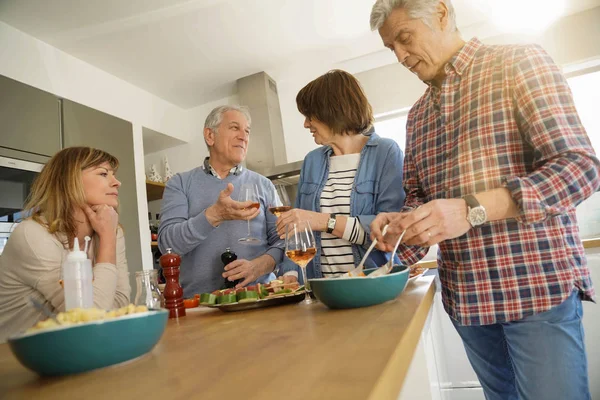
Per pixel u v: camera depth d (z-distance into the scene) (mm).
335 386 336
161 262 1048
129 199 3100
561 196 774
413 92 3402
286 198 1487
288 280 1271
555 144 817
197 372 444
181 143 4086
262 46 3221
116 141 3070
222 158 1824
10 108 2369
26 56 2654
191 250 1686
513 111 925
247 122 1866
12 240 1111
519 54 918
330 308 854
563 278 875
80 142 2771
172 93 3773
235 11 2754
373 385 328
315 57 3494
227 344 584
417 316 652
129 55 3078
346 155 1420
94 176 1231
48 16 2533
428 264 2561
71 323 504
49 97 2619
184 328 802
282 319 775
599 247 2312
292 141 3801
